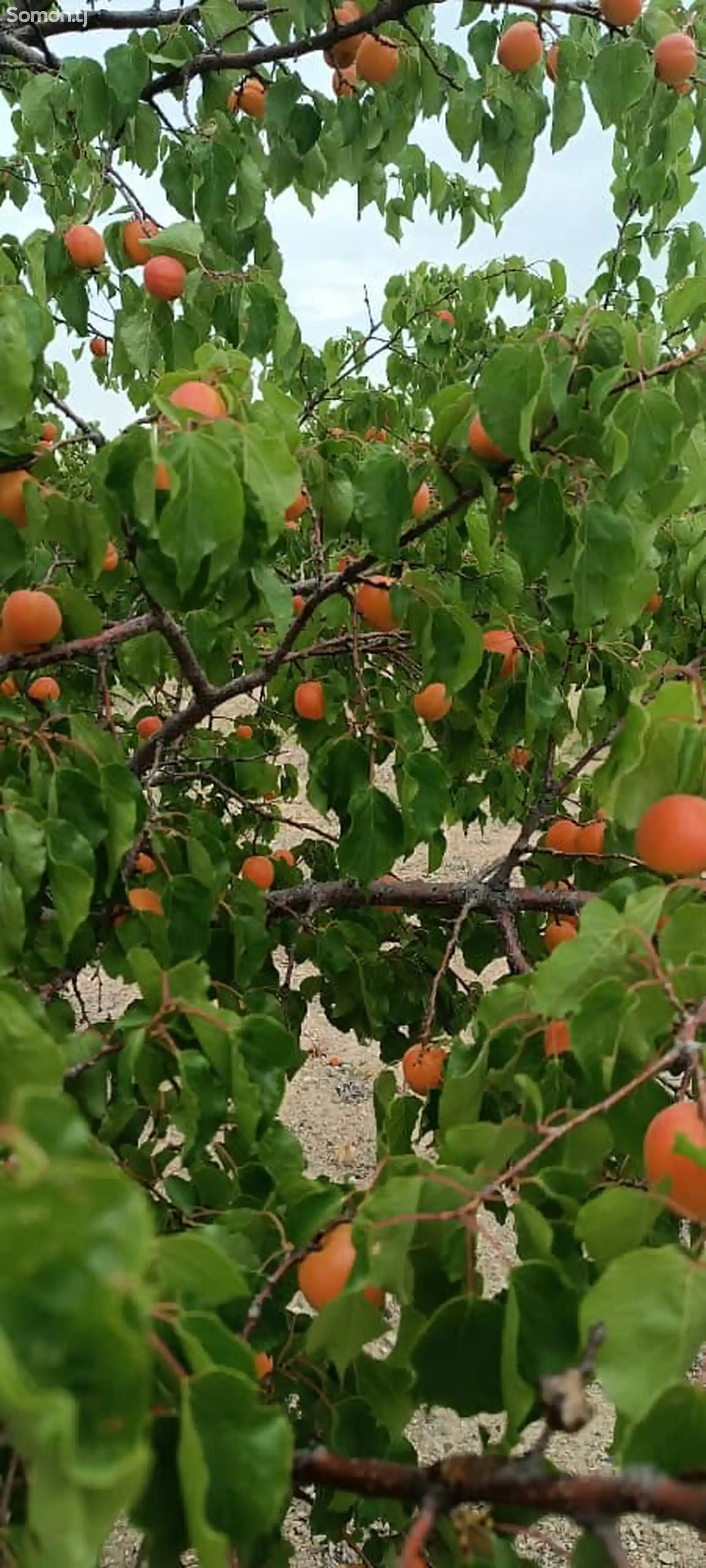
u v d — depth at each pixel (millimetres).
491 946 1194
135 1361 314
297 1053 838
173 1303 448
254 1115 665
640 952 605
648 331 744
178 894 838
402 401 1679
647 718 648
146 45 1309
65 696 1258
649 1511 417
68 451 1381
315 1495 909
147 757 1030
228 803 1444
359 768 990
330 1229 624
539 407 751
